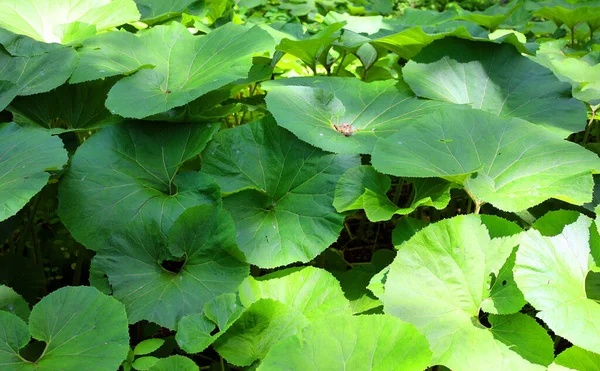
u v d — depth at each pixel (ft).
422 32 4.12
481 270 2.90
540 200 2.93
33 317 2.69
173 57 3.96
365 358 2.53
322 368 2.50
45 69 3.79
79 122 3.92
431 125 3.48
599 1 5.66
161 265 3.23
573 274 2.83
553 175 3.05
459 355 2.64
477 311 2.85
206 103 3.85
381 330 2.60
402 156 3.28
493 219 2.96
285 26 5.02
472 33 4.48
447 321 2.78
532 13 6.39
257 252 3.28
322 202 3.41
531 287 2.72
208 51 3.92
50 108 3.86
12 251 3.84
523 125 3.45
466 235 2.95
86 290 2.81
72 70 3.76
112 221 3.26
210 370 3.20
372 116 3.92
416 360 2.52
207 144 3.61
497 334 2.73
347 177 3.38
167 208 3.29
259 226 3.39
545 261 2.79
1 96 3.61
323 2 7.35
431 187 3.33
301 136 3.49
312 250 3.28
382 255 3.67
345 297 3.31
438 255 2.94
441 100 3.94
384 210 3.21
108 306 2.76
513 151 3.30
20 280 3.49
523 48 4.23
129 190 3.37
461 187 3.27
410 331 2.58
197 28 4.65
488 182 3.16
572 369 2.65
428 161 3.26
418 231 3.05
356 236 4.39
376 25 5.05
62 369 2.50
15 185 2.97
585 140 4.32
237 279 3.11
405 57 4.63
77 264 3.80
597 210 3.00
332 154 3.52
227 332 2.82
